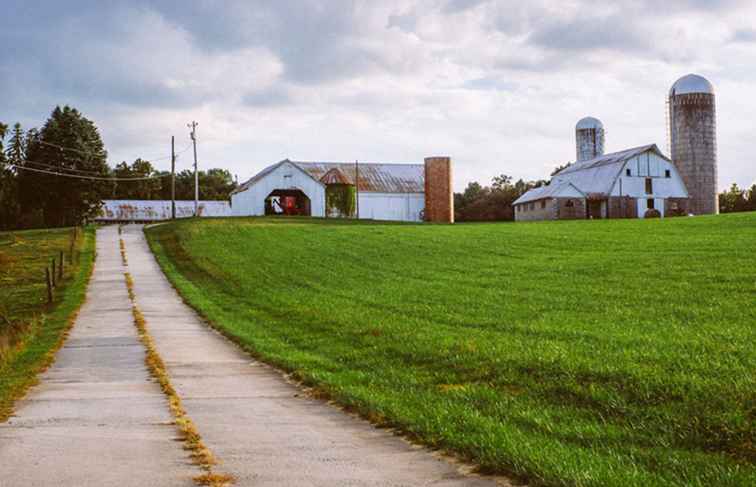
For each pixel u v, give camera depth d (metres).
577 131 115.62
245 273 41.56
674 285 24.14
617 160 95.06
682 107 103.00
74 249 57.22
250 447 9.72
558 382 12.73
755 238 37.34
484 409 11.48
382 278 34.38
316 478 8.13
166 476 8.22
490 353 15.57
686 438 9.33
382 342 18.94
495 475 8.21
